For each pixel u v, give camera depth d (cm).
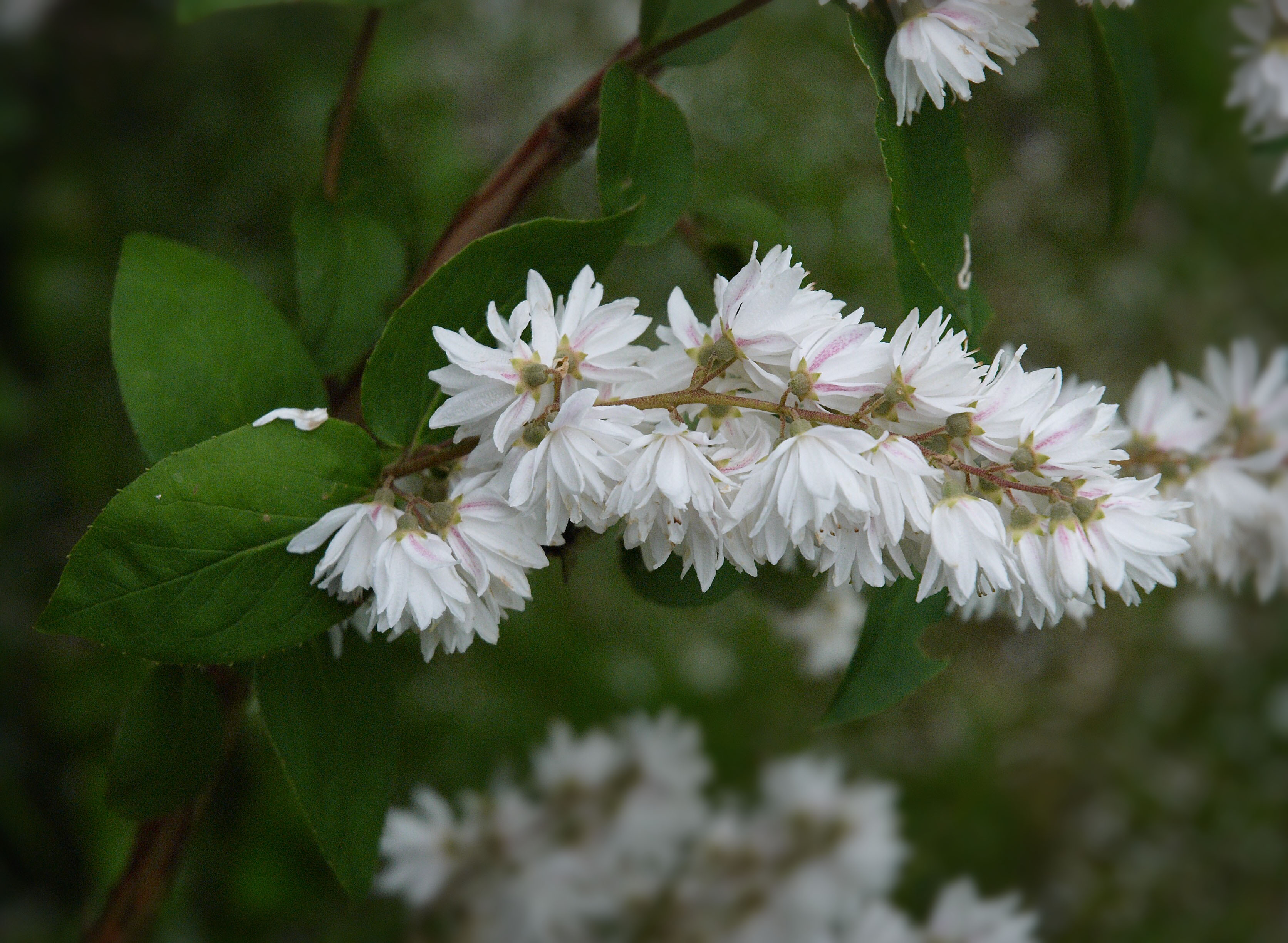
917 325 45
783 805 75
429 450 46
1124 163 48
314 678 47
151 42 107
